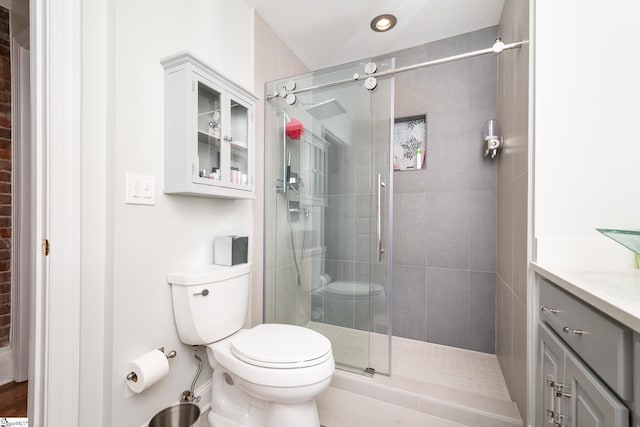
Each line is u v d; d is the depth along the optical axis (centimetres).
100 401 101
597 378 64
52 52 91
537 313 106
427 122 204
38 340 92
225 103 131
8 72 168
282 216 186
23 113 162
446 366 168
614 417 54
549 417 88
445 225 199
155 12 114
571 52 104
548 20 105
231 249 136
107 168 101
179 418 116
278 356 102
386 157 157
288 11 174
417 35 196
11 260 165
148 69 111
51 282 90
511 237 140
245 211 167
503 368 158
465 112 194
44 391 90
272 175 186
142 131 108
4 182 165
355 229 166
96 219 100
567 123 104
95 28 100
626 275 83
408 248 210
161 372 105
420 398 135
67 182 93
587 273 86
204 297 118
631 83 100
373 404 141
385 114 156
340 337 167
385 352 156
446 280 199
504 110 159
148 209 111
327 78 167
